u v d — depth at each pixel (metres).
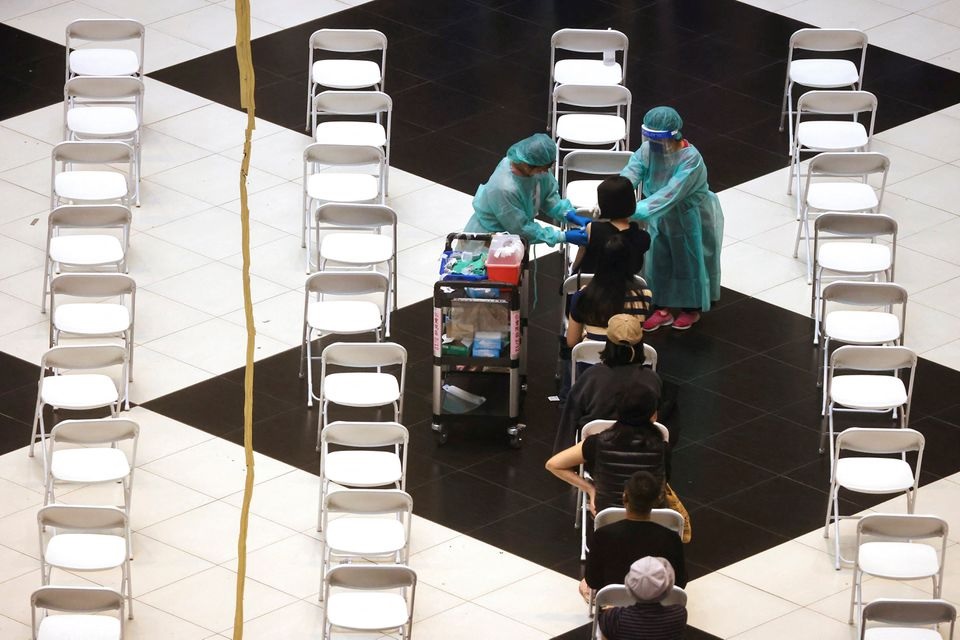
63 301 35.03
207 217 38.41
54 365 28.98
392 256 33.66
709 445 30.59
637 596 20.06
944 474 29.89
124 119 38.41
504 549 27.69
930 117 43.12
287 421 31.36
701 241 33.56
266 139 41.88
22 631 25.27
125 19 42.69
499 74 45.16
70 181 35.66
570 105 43.09
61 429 26.27
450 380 31.53
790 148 40.84
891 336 30.86
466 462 30.09
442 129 42.34
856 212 35.16
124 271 36.06
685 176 32.28
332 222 33.69
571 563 27.39
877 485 26.33
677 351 33.66
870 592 26.61
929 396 32.22
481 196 31.53
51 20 47.53
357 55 45.94
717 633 25.52
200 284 35.81
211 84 44.31
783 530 28.27
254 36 46.94
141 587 26.48
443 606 26.16
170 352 33.44
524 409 31.62
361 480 26.42
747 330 34.44
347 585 22.88
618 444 23.44
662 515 23.22
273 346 33.75
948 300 35.50
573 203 34.72
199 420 31.28
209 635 25.38
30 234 37.59
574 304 28.61
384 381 29.36
